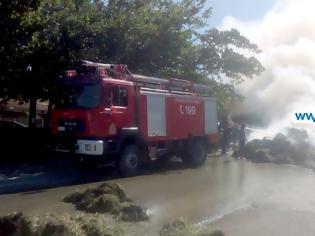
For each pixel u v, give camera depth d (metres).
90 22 17.23
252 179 14.10
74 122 13.57
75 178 13.75
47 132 17.30
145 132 14.98
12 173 13.95
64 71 15.38
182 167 17.22
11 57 15.07
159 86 16.06
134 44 18.89
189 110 17.27
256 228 8.12
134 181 13.41
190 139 17.38
